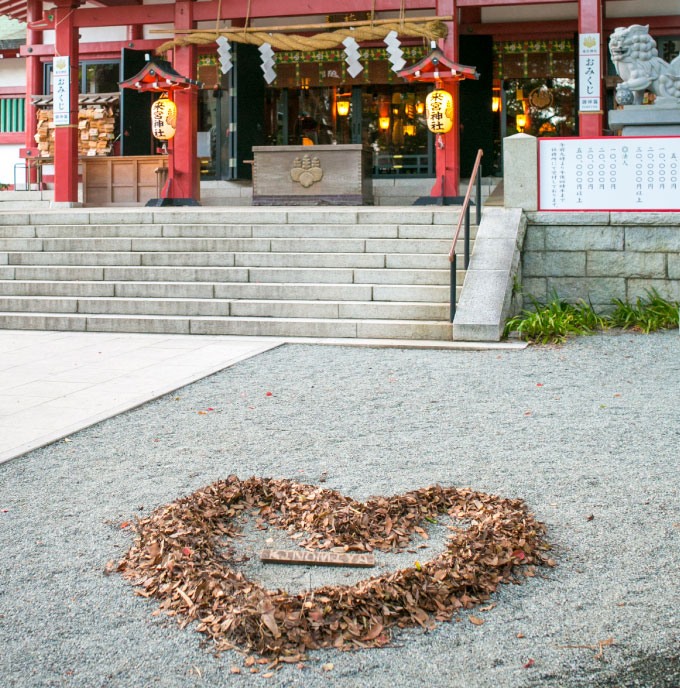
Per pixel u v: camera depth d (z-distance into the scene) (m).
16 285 10.85
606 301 10.23
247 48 17.42
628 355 8.09
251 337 9.41
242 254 10.73
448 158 14.18
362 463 4.93
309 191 14.95
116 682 2.73
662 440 5.30
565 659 2.84
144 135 18.25
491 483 4.54
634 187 10.05
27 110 19.91
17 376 7.32
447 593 3.20
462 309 9.01
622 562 3.53
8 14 20.42
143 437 5.52
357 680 2.73
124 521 4.04
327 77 18.06
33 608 3.20
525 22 17.41
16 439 5.39
